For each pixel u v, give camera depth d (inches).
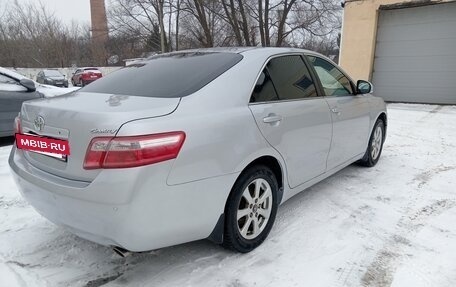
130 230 76.3
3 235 113.6
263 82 107.4
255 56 110.5
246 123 95.5
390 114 355.6
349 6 455.5
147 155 74.9
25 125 95.0
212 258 100.9
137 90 97.0
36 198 88.7
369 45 447.5
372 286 89.0
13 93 224.8
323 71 139.3
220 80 97.2
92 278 92.4
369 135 172.2
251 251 104.1
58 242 109.5
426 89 422.3
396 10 427.2
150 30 1258.6
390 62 443.8
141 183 74.5
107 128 75.5
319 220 123.2
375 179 164.1
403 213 128.9
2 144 234.8
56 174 84.6
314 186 154.9
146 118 78.4
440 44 402.9
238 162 92.4
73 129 79.9
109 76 118.4
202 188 85.0
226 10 784.9
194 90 92.2
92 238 82.9
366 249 105.3
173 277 92.7
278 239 110.7
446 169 179.3
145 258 101.0
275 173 112.1
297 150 115.2
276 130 104.8
